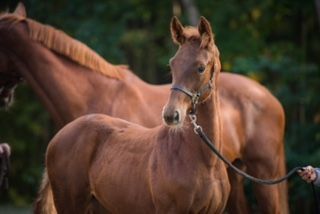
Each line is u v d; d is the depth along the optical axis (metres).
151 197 9.35
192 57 9.02
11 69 12.25
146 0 26.50
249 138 12.34
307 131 20.25
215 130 9.23
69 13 24.47
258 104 12.47
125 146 9.91
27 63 12.08
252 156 12.35
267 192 12.32
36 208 10.82
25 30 12.14
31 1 23.91
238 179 12.27
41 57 12.02
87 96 11.91
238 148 12.21
